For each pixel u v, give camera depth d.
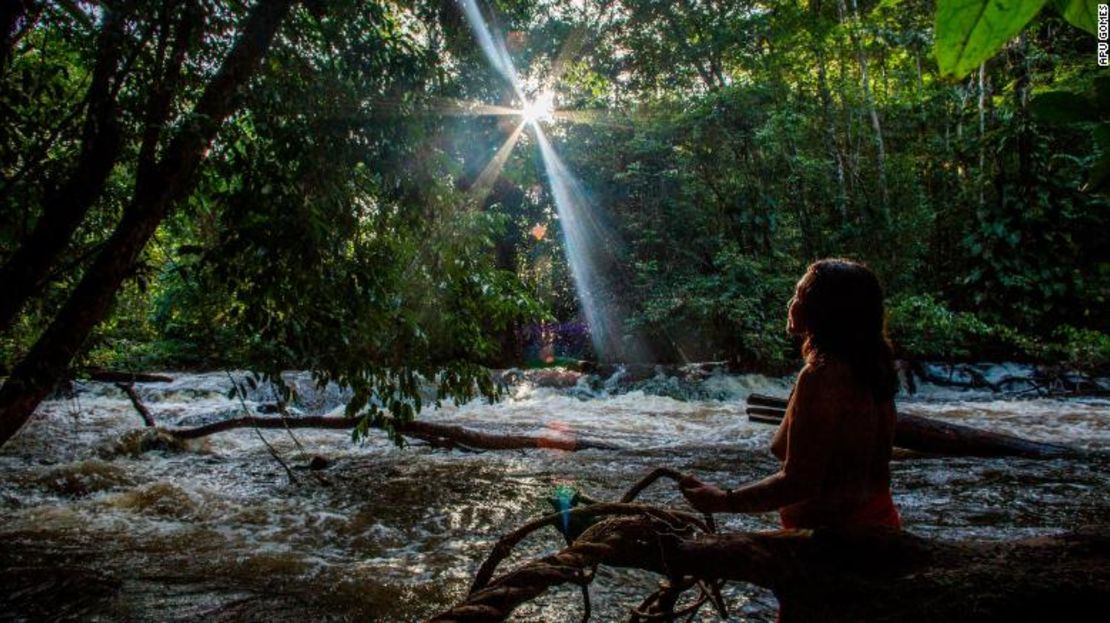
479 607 1.11
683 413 9.33
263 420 6.45
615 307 14.79
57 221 3.42
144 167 3.47
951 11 0.47
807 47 15.12
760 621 2.52
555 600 2.80
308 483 5.05
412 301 4.18
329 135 3.62
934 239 14.95
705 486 1.72
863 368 1.64
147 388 9.88
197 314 4.38
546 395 10.82
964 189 14.42
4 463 5.52
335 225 3.76
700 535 1.48
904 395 10.85
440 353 4.39
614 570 3.16
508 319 4.85
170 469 5.48
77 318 3.37
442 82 3.99
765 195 13.34
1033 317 12.81
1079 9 0.50
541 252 16.47
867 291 1.68
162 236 4.49
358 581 3.09
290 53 3.59
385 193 4.03
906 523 3.75
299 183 3.61
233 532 3.88
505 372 11.95
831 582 1.32
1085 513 3.93
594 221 15.24
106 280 3.41
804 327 1.75
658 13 16.61
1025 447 5.66
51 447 6.28
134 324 5.64
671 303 12.46
